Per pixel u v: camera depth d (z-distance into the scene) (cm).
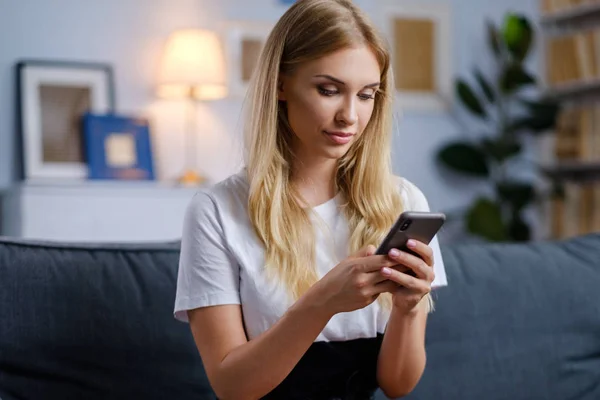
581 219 614
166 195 499
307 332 156
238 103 570
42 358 191
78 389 192
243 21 570
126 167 533
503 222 589
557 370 216
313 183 182
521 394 213
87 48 539
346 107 164
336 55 162
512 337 215
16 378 190
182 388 197
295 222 175
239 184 180
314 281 173
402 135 620
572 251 234
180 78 523
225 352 166
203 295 170
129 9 547
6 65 525
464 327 212
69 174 527
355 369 176
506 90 614
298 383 172
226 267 172
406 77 620
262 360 159
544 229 646
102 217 486
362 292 151
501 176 636
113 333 195
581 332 221
